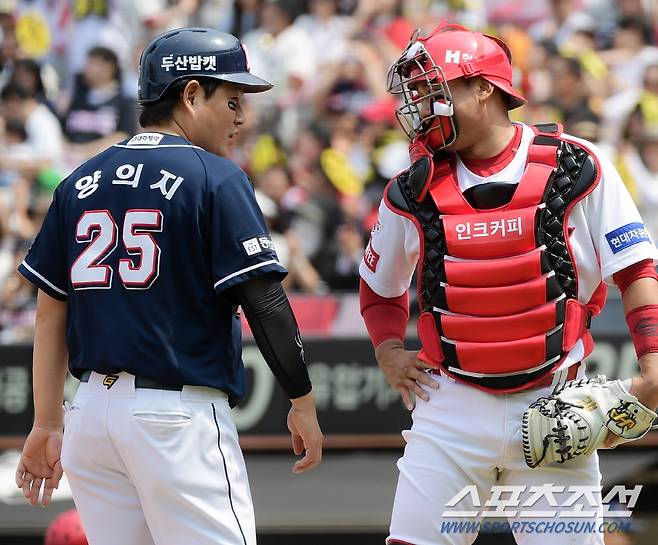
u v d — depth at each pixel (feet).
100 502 35.70
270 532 61.46
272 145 91.56
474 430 35.91
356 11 101.81
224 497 34.58
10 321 81.46
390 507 63.62
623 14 102.94
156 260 34.35
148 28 105.70
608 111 89.45
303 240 84.99
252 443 73.46
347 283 84.53
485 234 35.35
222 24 106.83
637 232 35.24
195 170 34.78
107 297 34.68
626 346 71.36
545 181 35.19
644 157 87.45
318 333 77.66
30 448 37.81
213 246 34.42
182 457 34.04
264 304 34.53
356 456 76.54
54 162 92.48
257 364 73.72
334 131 90.02
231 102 36.40
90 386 35.17
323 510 62.85
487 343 35.50
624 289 35.53
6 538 61.46
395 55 98.02
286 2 100.58
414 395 38.24
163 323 34.30
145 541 35.91
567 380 36.17
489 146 36.11
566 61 88.94
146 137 35.83
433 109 35.58
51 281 36.65
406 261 38.50
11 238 86.17
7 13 106.01
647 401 34.58
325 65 97.76
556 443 34.63
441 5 102.68
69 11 106.32
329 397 73.97
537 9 106.11
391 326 39.50
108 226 34.99
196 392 34.58
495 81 35.63
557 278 35.32
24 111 92.79
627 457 70.79
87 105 95.76
